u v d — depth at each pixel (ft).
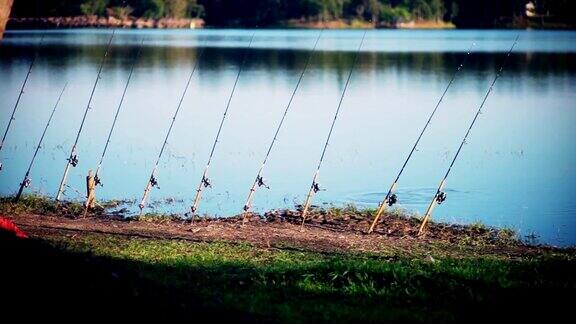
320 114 290.15
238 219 148.77
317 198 170.81
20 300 71.15
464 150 226.38
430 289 87.15
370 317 77.77
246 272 98.84
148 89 358.02
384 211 153.58
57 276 75.61
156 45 634.02
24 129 255.09
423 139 243.81
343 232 138.51
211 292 86.12
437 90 360.07
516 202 166.61
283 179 189.67
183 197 171.12
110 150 223.51
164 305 75.61
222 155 216.74
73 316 69.92
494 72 444.14
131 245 119.14
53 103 310.45
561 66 476.13
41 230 131.54
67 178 187.93
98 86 365.40
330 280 91.81
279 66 479.00
